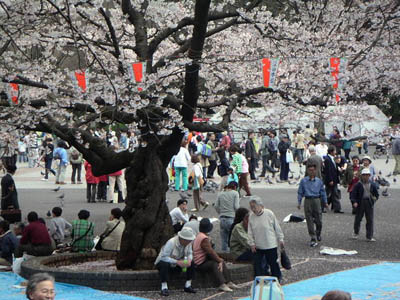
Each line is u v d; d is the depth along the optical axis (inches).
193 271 448.8
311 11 610.5
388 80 645.3
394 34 627.8
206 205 877.2
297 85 586.2
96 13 499.8
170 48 671.8
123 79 469.7
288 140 1222.9
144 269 483.2
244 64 601.6
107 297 427.8
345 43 606.5
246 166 959.6
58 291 441.7
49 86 485.4
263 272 461.1
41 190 1147.9
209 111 604.1
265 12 518.0
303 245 630.5
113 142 984.9
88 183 971.3
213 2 639.1
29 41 513.0
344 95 572.7
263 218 458.0
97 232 700.7
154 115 479.5
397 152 1253.1
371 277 486.9
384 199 967.6
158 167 490.6
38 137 1635.1
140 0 524.1
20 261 522.6
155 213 487.2
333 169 837.2
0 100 506.9
